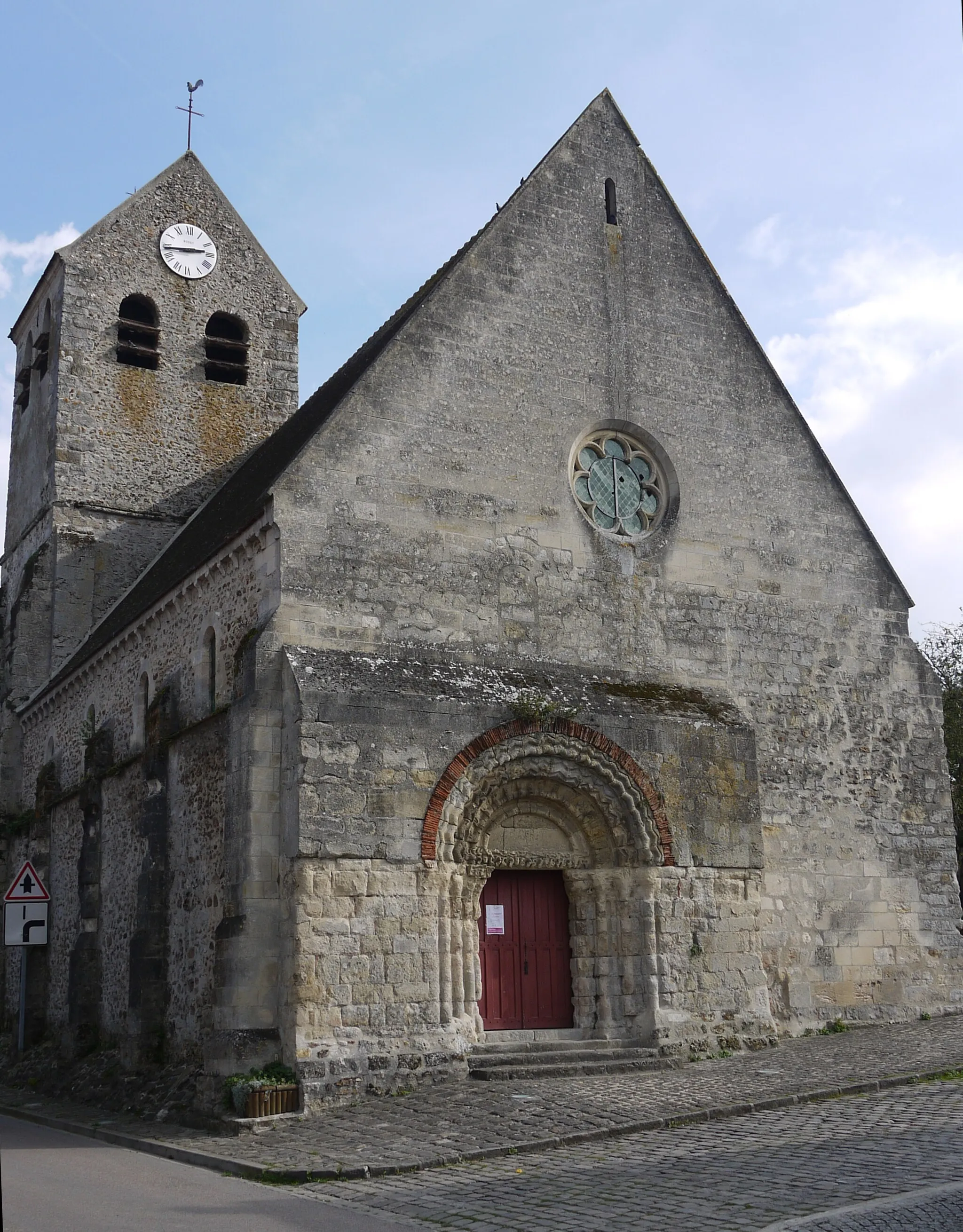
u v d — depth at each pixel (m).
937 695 23.52
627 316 22.20
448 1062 16.89
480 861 18.56
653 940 18.83
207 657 20.11
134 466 31.95
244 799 17.11
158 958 19.62
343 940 16.66
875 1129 12.64
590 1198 10.50
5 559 35.00
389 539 18.94
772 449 23.06
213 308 33.97
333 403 22.75
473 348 20.47
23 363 35.94
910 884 22.25
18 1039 24.19
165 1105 17.33
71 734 26.53
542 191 21.91
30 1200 11.27
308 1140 14.07
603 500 21.53
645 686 20.59
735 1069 17.14
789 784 21.56
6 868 28.88
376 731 17.50
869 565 23.48
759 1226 9.25
